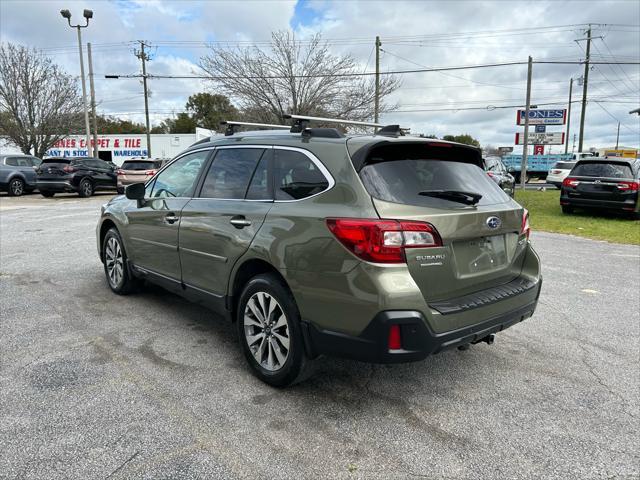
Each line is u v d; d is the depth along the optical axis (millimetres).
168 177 4488
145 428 2701
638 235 10102
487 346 4039
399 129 3516
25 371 3383
